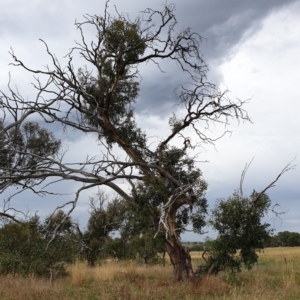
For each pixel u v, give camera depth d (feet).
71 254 71.41
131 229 117.70
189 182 65.41
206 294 47.50
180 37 65.00
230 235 58.70
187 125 66.28
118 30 62.95
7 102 54.75
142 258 105.19
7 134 58.65
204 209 60.08
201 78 65.67
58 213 65.05
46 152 73.67
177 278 59.72
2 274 67.72
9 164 69.72
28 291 46.09
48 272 67.10
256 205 59.26
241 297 41.06
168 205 54.24
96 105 65.57
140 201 60.29
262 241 59.00
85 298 45.91
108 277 63.31
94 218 120.88
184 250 61.11
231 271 59.31
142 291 48.65
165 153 66.49
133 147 66.28
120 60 64.95
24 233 70.59
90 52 64.69
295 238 293.64
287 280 50.78
